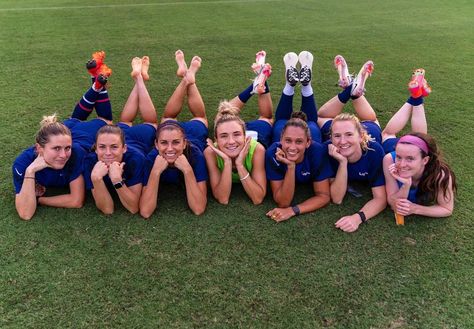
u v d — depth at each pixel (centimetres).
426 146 283
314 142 321
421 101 364
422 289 248
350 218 297
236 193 334
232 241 285
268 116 414
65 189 337
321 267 264
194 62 399
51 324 226
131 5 989
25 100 479
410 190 306
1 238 283
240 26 804
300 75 374
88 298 241
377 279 255
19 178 300
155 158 312
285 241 285
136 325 226
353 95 385
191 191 301
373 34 755
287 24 821
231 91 509
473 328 223
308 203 312
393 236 288
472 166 361
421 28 795
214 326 226
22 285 249
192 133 364
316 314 233
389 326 226
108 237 287
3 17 855
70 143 290
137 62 412
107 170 291
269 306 238
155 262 267
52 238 284
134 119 427
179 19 855
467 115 451
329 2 1030
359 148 308
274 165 311
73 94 498
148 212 303
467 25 814
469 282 252
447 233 290
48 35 733
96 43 692
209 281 253
